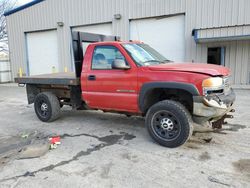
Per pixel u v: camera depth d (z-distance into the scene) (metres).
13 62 19.39
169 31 12.73
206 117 3.99
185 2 11.96
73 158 3.93
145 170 3.47
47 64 17.73
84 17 15.32
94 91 5.09
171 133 4.23
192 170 3.43
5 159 3.97
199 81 3.89
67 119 6.41
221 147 4.19
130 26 13.85
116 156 3.96
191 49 12.19
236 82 11.56
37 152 4.20
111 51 4.84
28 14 17.73
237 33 10.53
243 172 3.33
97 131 5.30
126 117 6.43
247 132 4.91
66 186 3.10
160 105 4.24
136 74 4.47
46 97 6.05
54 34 16.94
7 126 5.96
